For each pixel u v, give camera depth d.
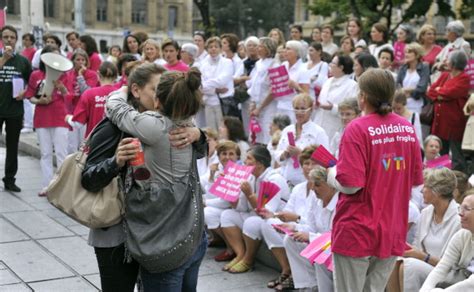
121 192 3.03
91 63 9.27
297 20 43.44
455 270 3.72
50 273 4.92
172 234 2.94
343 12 21.33
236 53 9.36
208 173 5.94
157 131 2.92
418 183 3.56
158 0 61.09
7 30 7.30
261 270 5.25
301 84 7.40
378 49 8.28
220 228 5.53
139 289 3.35
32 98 7.34
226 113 8.53
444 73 7.10
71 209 3.03
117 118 3.01
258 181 5.52
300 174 5.80
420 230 4.25
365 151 3.26
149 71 3.16
